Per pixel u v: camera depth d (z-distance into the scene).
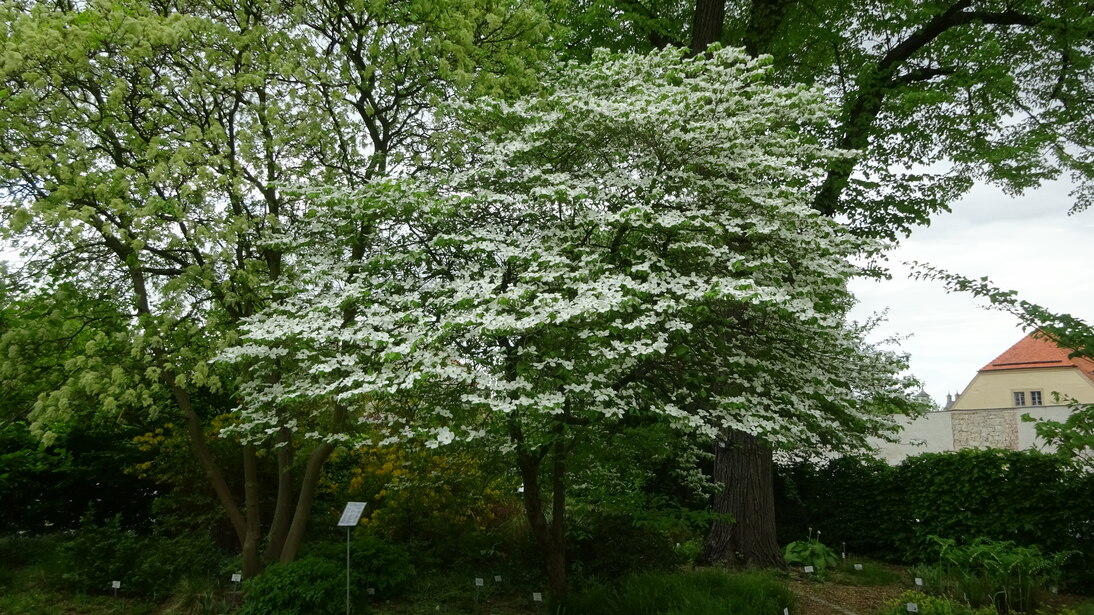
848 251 6.40
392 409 6.68
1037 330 6.79
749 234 6.01
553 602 7.20
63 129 7.35
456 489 9.30
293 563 7.29
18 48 6.51
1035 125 10.52
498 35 8.72
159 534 9.59
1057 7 10.24
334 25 8.26
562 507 7.56
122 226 7.11
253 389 6.80
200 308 7.56
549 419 6.07
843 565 9.95
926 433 17.16
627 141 6.31
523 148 6.10
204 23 7.28
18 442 10.15
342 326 6.01
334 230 6.91
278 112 7.76
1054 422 6.58
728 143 5.88
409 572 8.09
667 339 5.91
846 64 11.39
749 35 10.74
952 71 10.74
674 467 9.39
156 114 7.73
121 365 7.05
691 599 6.65
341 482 10.59
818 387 6.19
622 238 6.20
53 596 7.91
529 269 5.42
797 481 12.18
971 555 8.16
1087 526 8.55
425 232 6.76
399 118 8.81
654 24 10.44
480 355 5.95
